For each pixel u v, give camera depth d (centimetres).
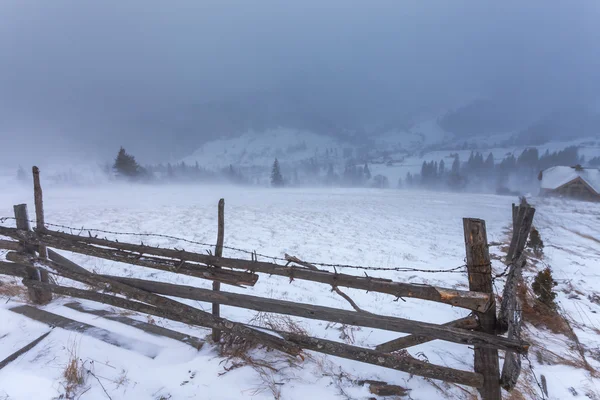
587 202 3503
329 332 470
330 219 1808
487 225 1789
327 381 352
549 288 587
